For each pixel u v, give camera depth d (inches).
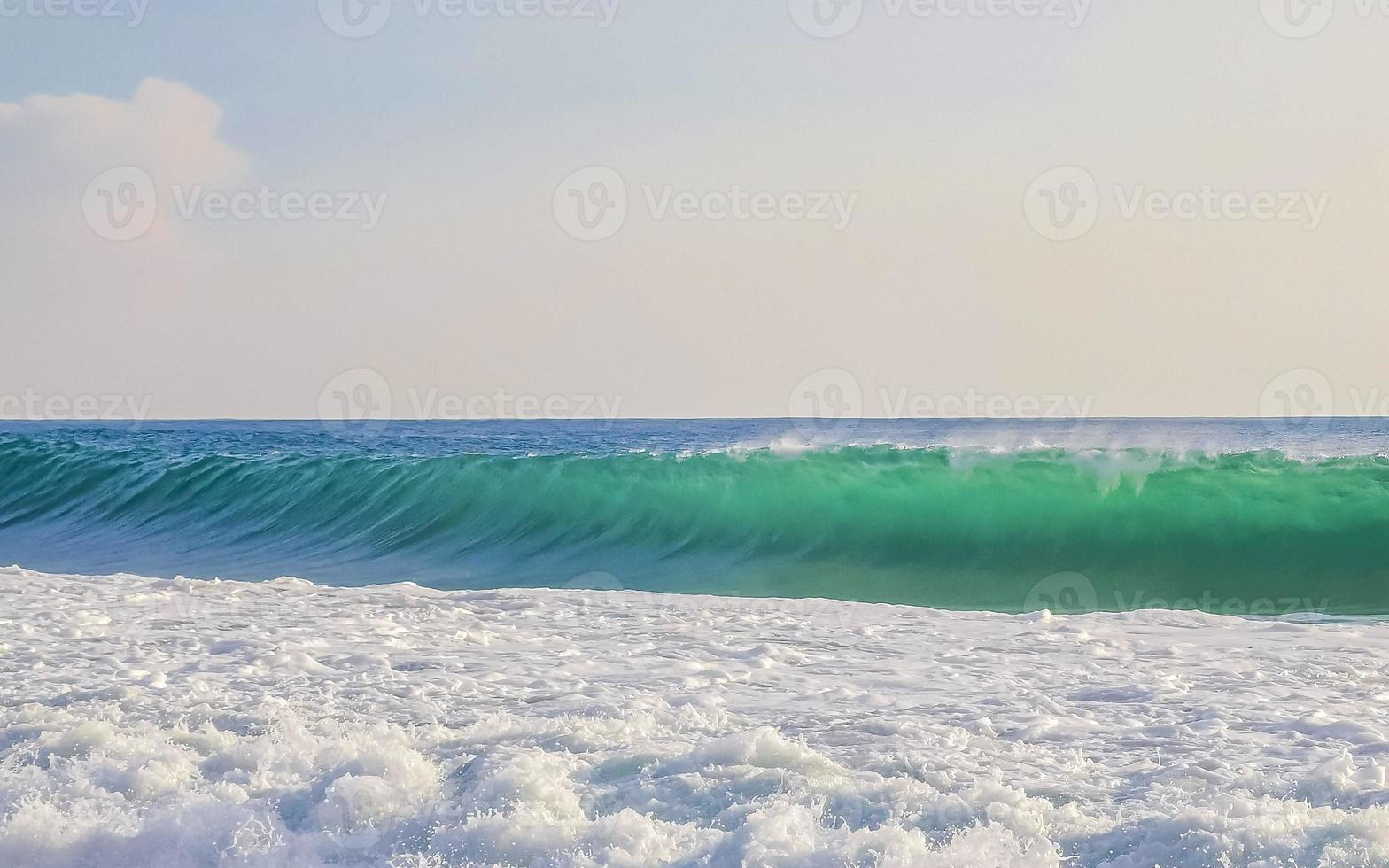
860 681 245.8
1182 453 612.1
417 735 180.4
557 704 212.7
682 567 561.0
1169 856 124.1
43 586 416.2
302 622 331.3
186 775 162.7
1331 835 124.0
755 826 133.2
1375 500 536.4
